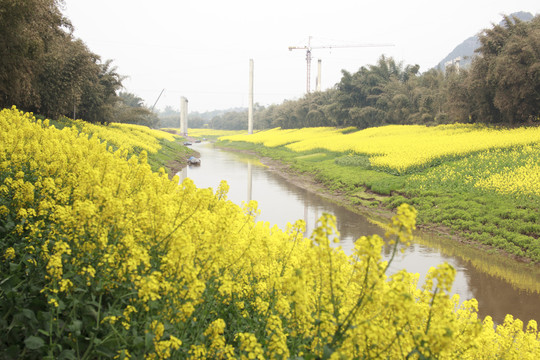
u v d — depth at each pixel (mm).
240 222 5996
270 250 5531
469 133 41125
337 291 3172
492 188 21062
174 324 3344
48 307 3457
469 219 18047
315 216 20781
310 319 3201
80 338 3293
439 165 28344
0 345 3176
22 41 17312
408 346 2799
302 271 3043
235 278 4543
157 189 6184
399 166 28375
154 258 3793
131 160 6734
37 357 3156
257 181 32406
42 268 3908
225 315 4367
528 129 38062
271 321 3498
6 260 4160
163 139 58625
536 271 13430
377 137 51375
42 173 6559
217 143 93312
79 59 31016
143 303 3326
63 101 31203
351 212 21984
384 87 67438
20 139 8367
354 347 2744
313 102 91125
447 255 14938
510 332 5289
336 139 57531
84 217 3785
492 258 14688
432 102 59875
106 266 3543
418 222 19281
